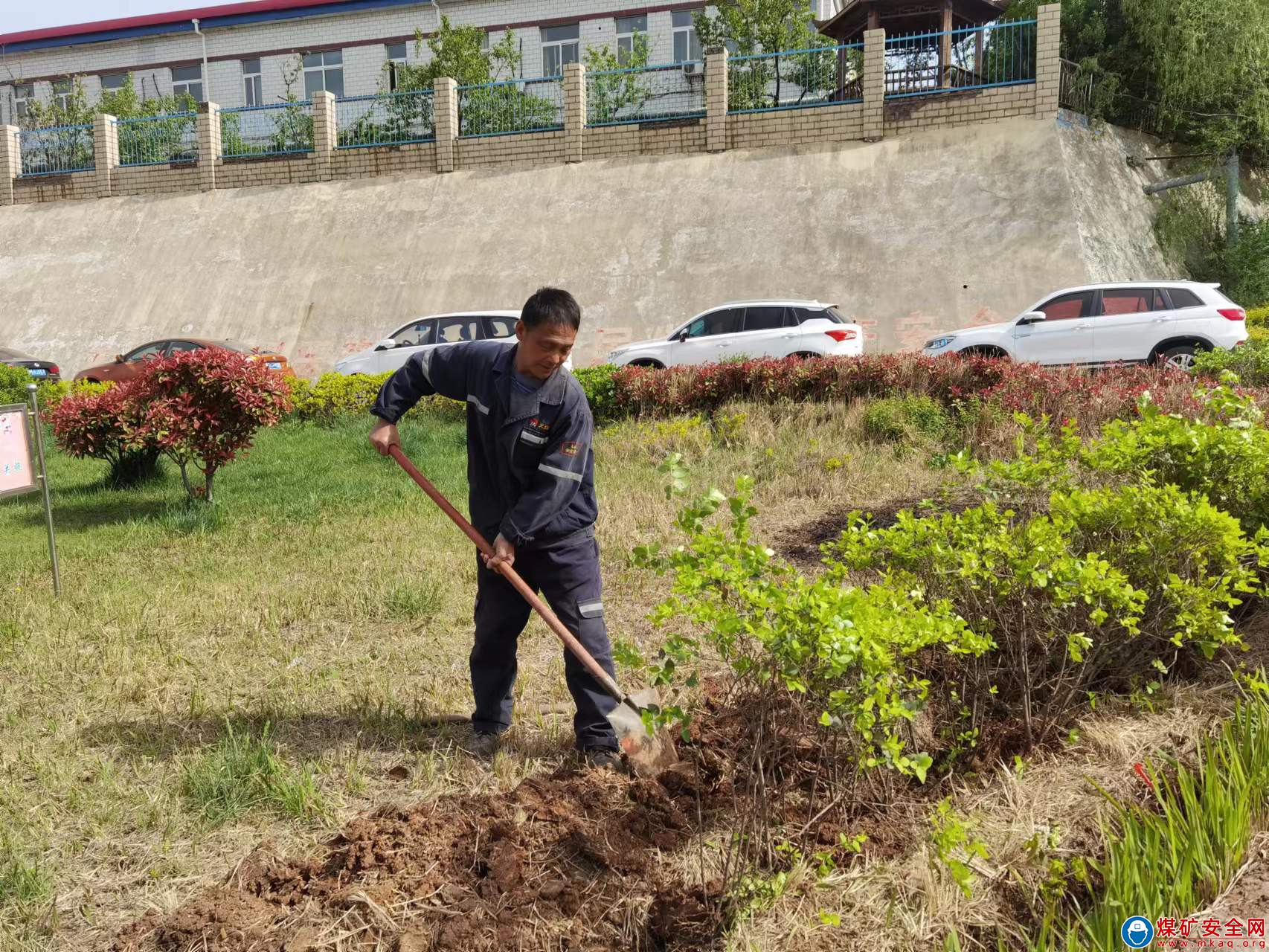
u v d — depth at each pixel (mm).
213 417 8680
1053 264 16672
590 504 3707
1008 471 4340
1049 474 4289
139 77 29281
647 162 20469
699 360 14609
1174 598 3535
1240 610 4238
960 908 2658
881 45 19094
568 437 3484
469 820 3230
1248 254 18719
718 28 23484
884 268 17516
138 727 4090
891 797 3230
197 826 3314
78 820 3367
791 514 7441
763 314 14578
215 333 20766
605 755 3672
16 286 22703
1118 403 8727
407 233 21000
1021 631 3494
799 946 2590
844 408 10469
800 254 18141
